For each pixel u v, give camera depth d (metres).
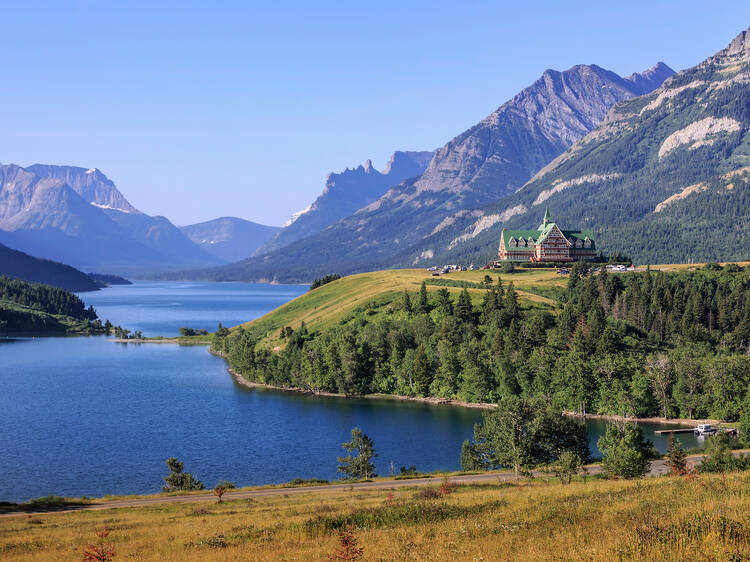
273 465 146.25
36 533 71.31
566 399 192.88
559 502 56.25
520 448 107.06
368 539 46.28
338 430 178.75
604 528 41.88
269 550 46.69
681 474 86.19
